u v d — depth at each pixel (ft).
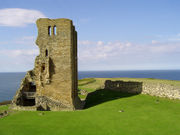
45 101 108.27
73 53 115.96
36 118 81.25
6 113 91.76
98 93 144.87
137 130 63.67
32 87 136.15
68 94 107.14
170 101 107.55
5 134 61.77
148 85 129.70
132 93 138.72
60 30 108.37
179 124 68.54
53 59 109.09
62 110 101.65
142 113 84.84
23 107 100.73
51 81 108.78
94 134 60.90
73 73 113.50
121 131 63.05
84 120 76.69
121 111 89.15
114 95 135.03
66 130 64.85
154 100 112.27
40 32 110.83
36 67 110.01
